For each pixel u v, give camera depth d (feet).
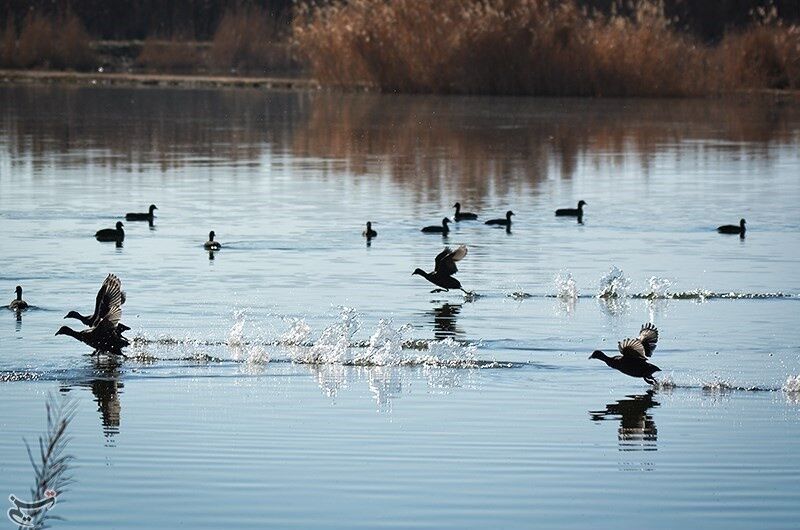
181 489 47.06
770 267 95.14
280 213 122.62
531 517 44.80
